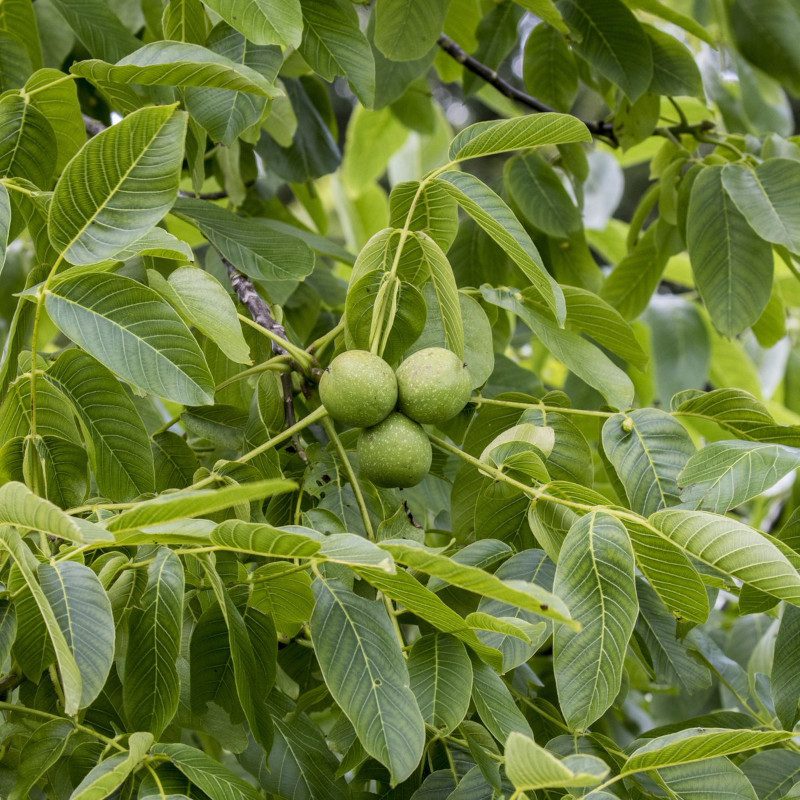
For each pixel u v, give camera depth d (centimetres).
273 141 255
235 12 213
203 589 213
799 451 212
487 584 197
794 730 212
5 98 216
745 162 237
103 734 208
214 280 213
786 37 256
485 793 206
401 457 212
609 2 242
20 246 287
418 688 204
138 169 204
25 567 197
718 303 235
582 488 209
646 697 272
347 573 210
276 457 216
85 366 212
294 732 213
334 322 249
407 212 219
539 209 246
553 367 342
